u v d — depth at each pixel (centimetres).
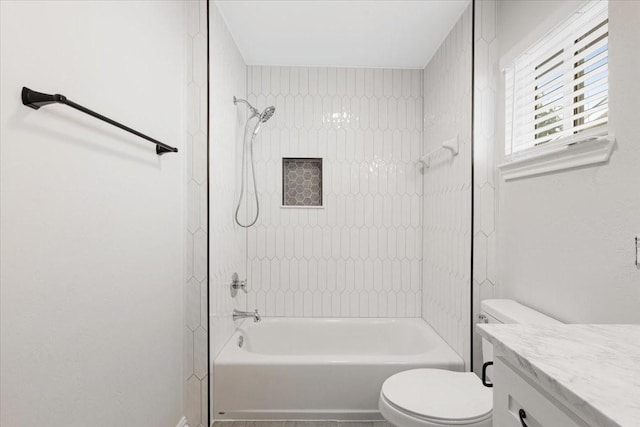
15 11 88
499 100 201
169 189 180
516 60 182
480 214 202
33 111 94
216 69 215
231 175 251
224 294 234
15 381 89
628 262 114
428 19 229
